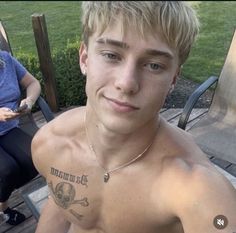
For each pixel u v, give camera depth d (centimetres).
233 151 240
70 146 113
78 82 351
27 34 464
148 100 84
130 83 81
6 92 242
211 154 242
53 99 340
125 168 103
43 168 121
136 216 104
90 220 114
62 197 116
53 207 140
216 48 466
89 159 109
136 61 81
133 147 99
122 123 86
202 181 90
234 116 267
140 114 86
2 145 235
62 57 355
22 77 259
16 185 226
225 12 549
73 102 357
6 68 247
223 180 92
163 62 82
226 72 270
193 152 99
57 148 116
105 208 109
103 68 84
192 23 83
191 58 446
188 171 93
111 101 85
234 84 267
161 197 97
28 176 230
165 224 101
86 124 107
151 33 79
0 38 278
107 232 113
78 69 348
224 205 86
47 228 138
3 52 252
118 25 79
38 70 352
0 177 216
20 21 457
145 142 99
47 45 315
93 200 110
